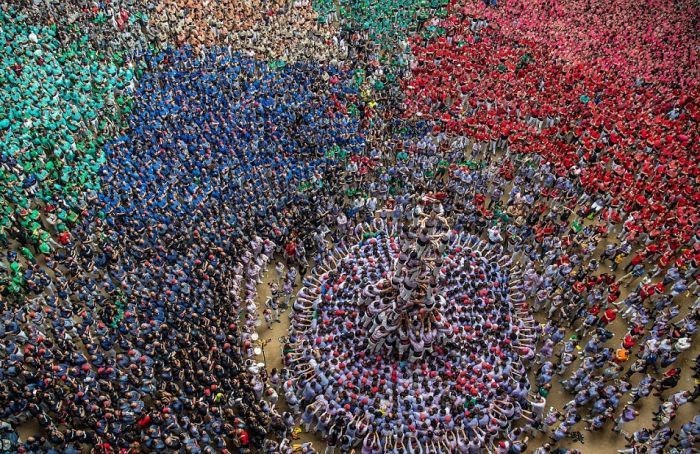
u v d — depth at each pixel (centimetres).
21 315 2544
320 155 3653
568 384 2564
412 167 3638
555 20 5581
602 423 2375
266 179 3391
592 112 4150
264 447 2220
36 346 2402
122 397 2259
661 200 3409
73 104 3741
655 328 2678
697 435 2234
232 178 3350
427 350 2519
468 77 4538
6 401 2206
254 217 3114
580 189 3566
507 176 3494
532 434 2416
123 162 3341
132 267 2780
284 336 2795
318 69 4425
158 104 3812
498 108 4075
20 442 2150
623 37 5312
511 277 3022
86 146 3475
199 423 2236
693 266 2972
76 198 3095
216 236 2934
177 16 4784
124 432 2194
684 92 4494
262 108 3931
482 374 2447
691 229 3181
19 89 3691
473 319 2664
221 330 2522
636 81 4622
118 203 3077
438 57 4759
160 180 3256
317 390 2395
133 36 4481
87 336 2430
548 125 4191
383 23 5159
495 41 5100
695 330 2786
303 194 3312
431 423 2261
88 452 2195
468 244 3219
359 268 2858
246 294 2917
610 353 2525
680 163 3625
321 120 3878
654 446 2262
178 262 2808
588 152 3828
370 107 4072
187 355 2408
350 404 2341
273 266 3133
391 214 3312
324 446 2369
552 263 3055
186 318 2553
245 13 5003
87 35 4362
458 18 5453
